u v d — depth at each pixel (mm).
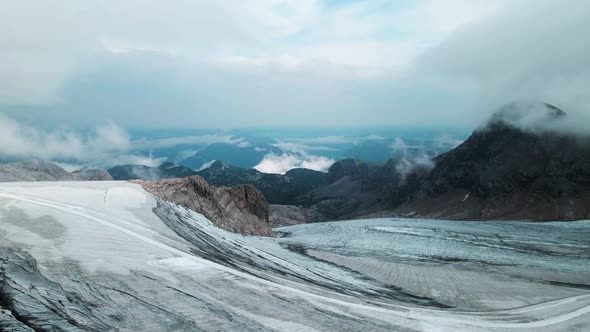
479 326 20250
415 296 34906
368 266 46000
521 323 23266
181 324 13164
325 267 44125
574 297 34562
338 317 16875
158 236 27406
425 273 43062
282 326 14562
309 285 26078
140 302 14453
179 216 41062
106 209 32250
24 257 17375
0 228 21984
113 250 20656
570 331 22422
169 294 15805
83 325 11867
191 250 26219
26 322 11469
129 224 28812
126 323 12570
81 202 33188
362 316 17719
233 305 15914
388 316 18516
